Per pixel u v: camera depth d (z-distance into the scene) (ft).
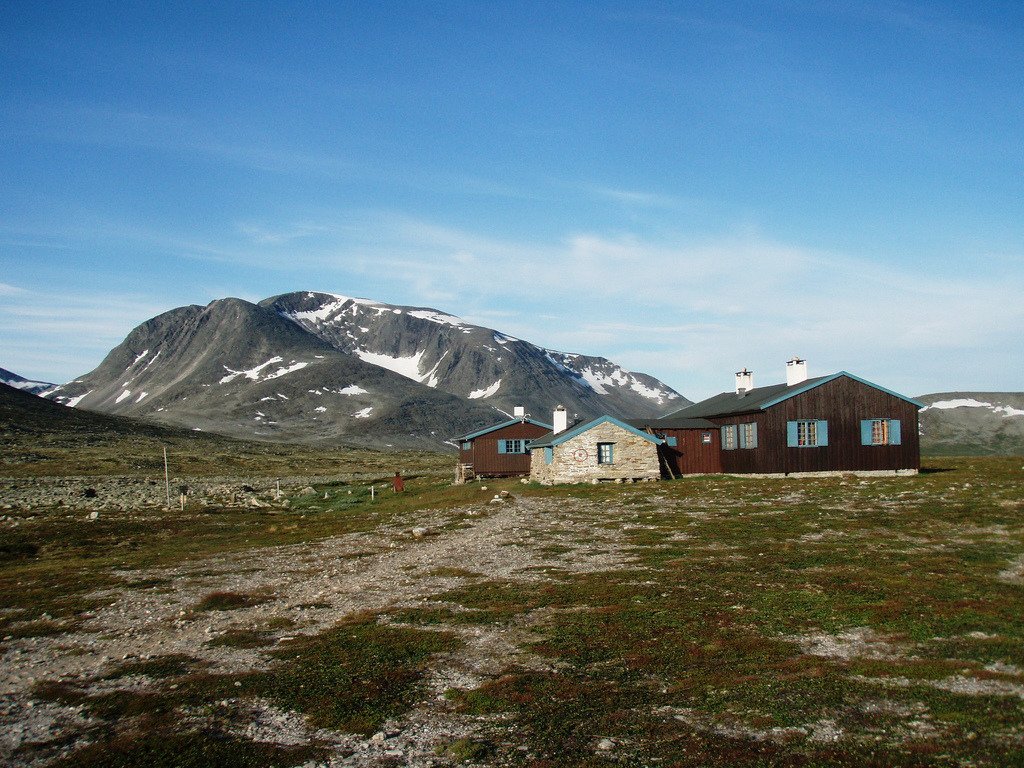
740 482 165.89
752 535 94.89
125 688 50.93
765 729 39.22
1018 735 36.81
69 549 130.11
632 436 181.88
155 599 80.64
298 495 239.09
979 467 191.62
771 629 56.18
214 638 62.59
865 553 80.64
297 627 64.64
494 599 69.15
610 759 36.55
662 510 123.65
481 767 36.40
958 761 34.35
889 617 57.31
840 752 36.01
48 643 64.80
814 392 179.22
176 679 52.08
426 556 94.99
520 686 46.96
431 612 65.82
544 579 76.59
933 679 45.06
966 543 84.02
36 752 40.60
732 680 46.32
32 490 262.67
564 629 58.44
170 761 38.52
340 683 49.19
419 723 42.39
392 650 55.57
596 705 43.55
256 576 90.89
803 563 76.89
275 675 51.52
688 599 65.21
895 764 34.42
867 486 143.43
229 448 638.12
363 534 122.62
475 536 107.96
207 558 109.29
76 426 625.00
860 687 44.27
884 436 181.06
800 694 43.62
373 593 75.77
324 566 94.53
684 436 199.52
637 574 76.07
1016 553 77.87
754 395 204.23
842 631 55.01
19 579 99.19
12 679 54.70
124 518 175.11
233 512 189.16
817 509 114.52
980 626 54.29
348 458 619.26
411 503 173.17
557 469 181.57
